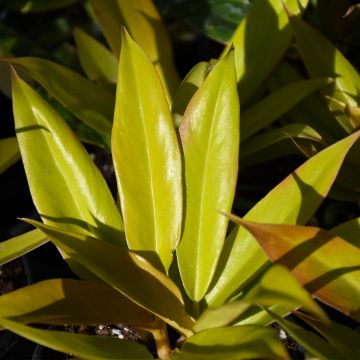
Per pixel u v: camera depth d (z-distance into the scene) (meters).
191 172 0.59
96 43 0.79
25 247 0.60
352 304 0.55
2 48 0.81
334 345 0.55
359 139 0.66
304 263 0.55
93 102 0.72
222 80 0.58
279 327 0.64
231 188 0.58
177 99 0.67
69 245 0.55
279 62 0.73
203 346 0.54
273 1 0.69
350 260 0.55
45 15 1.00
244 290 0.60
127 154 0.58
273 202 0.58
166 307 0.56
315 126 0.71
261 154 0.71
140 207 0.58
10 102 0.91
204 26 0.83
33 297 0.55
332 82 0.68
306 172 0.57
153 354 0.63
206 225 0.59
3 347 0.68
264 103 0.67
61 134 0.60
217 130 0.58
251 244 0.59
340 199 0.69
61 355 0.65
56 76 0.71
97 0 0.72
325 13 0.76
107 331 0.65
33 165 0.60
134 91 0.58
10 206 0.86
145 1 0.73
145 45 0.73
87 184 0.60
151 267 0.56
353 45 0.81
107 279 0.55
